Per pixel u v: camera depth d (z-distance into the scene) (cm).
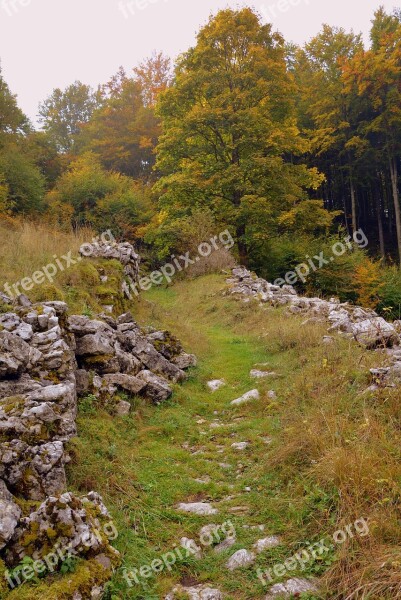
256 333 1153
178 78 2178
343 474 418
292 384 727
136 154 3912
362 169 3375
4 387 509
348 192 3809
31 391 517
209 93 2091
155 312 1198
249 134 2081
